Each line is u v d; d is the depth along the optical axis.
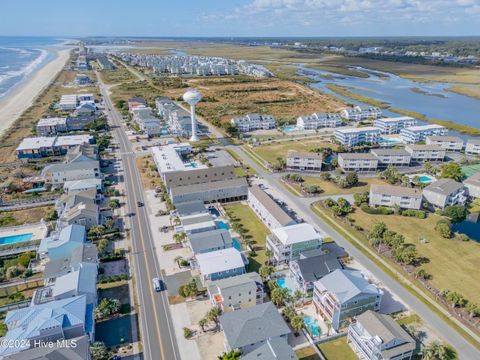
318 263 79.69
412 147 159.75
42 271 84.31
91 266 79.25
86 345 57.75
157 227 104.25
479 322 70.62
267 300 75.75
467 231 106.12
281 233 89.94
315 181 138.25
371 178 141.88
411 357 61.94
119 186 131.50
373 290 69.69
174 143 179.62
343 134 177.12
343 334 67.56
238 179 124.19
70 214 101.94
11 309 71.94
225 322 63.47
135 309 73.62
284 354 56.22
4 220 107.12
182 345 65.06
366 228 105.12
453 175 133.62
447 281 82.56
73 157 141.38
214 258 81.81
